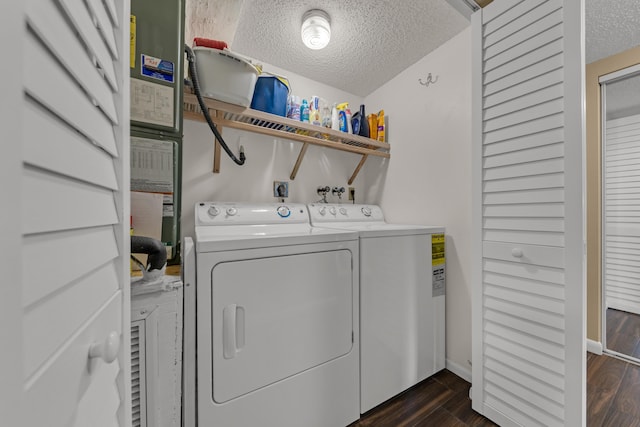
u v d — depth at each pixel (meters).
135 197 0.96
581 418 1.01
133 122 0.95
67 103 0.31
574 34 1.03
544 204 1.13
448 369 1.77
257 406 1.06
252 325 1.06
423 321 1.65
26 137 0.23
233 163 1.84
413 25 1.67
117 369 0.49
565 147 1.06
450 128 1.78
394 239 1.53
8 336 0.21
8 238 0.21
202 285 0.97
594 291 2.05
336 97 2.35
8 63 0.21
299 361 1.17
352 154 2.44
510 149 1.24
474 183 1.39
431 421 1.36
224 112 1.46
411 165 2.05
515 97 1.22
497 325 1.30
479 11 1.36
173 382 0.80
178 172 1.03
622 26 1.73
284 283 1.14
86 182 0.37
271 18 1.59
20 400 0.22
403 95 2.12
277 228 1.64
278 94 1.62
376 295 1.45
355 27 1.68
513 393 1.24
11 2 0.22
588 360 1.91
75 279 0.33
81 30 0.34
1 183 0.21
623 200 2.45
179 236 1.04
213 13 1.34
